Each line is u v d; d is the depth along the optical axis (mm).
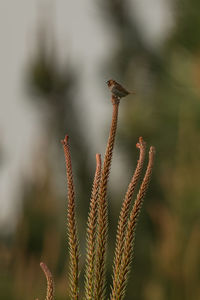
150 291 14703
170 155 22984
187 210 15906
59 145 25078
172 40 25234
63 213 19344
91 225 5414
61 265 16922
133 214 5320
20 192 19328
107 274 19625
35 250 17156
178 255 14523
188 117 21344
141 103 24984
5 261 16594
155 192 21297
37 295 15859
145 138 24469
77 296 5395
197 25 24375
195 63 24094
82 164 24719
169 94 23922
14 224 18406
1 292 15594
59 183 20625
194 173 16531
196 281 14281
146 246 20109
